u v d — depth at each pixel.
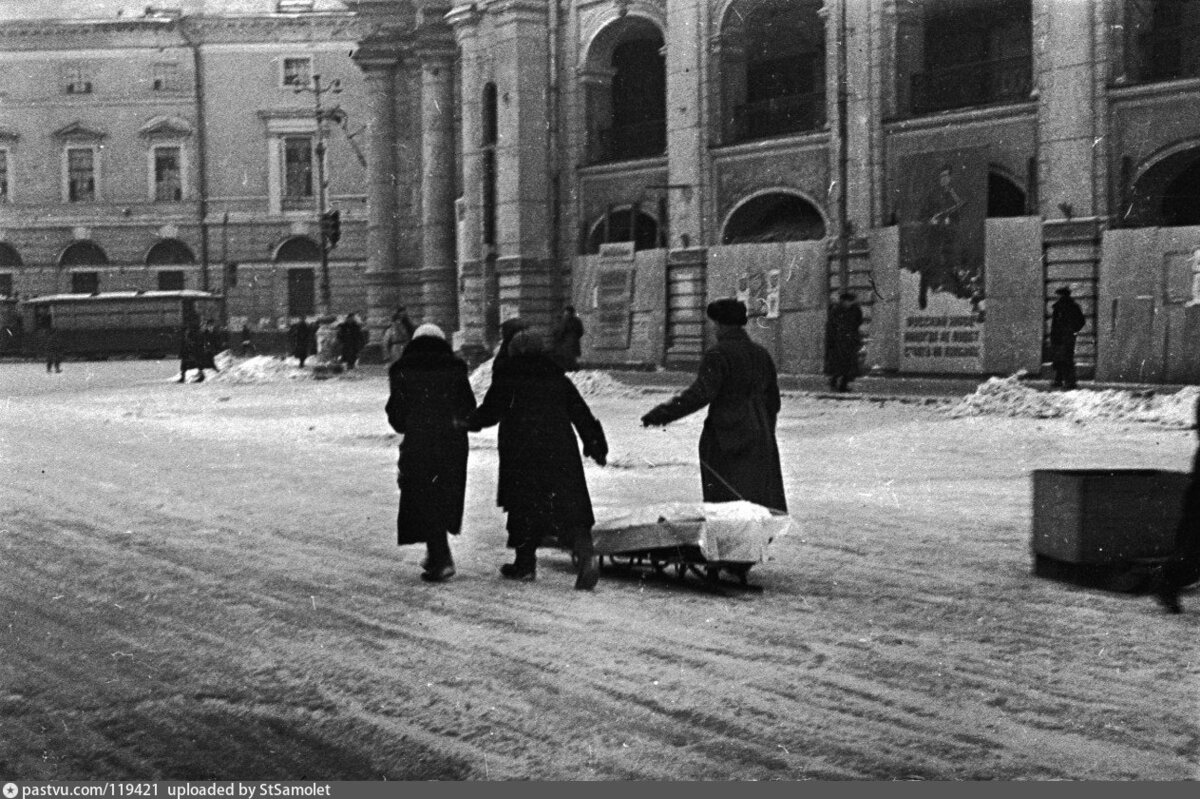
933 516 12.46
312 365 46.59
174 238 74.44
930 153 31.47
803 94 37.31
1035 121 30.64
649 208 41.47
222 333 62.12
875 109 33.91
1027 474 15.53
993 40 33.53
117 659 7.62
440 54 52.16
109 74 74.06
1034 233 29.84
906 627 8.10
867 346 33.97
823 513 12.69
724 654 7.48
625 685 6.88
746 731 6.13
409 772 5.71
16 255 74.44
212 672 7.32
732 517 9.16
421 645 7.80
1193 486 8.41
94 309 71.44
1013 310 30.16
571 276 43.91
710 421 9.84
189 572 10.20
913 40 33.84
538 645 7.75
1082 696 6.63
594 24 42.69
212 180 74.38
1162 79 28.77
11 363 68.75
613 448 19.00
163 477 16.52
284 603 9.04
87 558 10.84
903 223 32.16
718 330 9.87
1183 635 7.87
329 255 74.00
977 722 6.24
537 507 9.55
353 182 74.00
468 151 46.25
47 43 73.81
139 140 74.44
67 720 6.53
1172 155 28.47
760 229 38.69
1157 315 27.53
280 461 18.23
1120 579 9.09
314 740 6.16
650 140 42.38
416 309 56.84
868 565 10.11
